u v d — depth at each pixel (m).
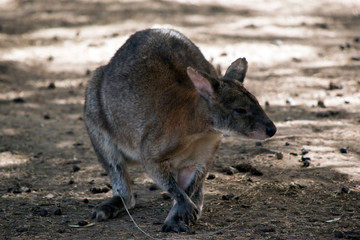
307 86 20.98
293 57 24.73
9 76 23.23
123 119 11.82
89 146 16.23
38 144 16.36
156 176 10.91
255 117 10.36
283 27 29.89
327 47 26.20
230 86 10.51
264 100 19.67
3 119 18.66
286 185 12.52
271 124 10.34
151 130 10.97
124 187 12.02
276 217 10.76
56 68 24.25
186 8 33.50
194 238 9.87
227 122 10.45
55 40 27.78
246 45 26.36
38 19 31.25
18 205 11.93
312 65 23.66
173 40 12.47
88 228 10.64
